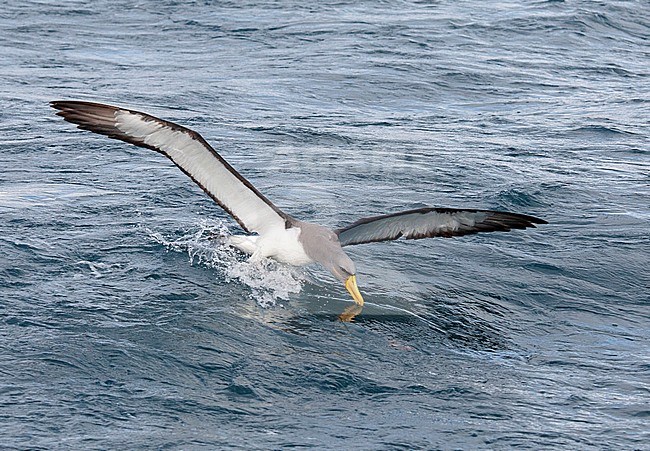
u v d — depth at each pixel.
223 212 16.36
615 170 20.14
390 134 22.53
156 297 12.82
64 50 31.28
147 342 11.56
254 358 11.45
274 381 10.99
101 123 12.09
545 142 22.28
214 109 24.31
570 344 12.35
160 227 15.36
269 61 30.08
